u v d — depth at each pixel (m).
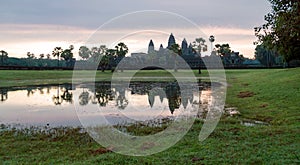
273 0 16.25
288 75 29.12
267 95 19.95
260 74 37.81
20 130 11.77
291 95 18.19
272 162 6.89
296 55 23.02
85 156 8.29
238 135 9.78
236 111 16.14
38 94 26.52
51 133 11.13
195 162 7.12
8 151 8.93
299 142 8.55
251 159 7.16
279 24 15.24
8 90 30.25
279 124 12.44
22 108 18.27
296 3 14.25
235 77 40.38
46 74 48.25
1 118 14.77
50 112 16.61
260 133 9.89
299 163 6.80
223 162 7.04
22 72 48.50
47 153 8.64
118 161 7.41
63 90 30.00
